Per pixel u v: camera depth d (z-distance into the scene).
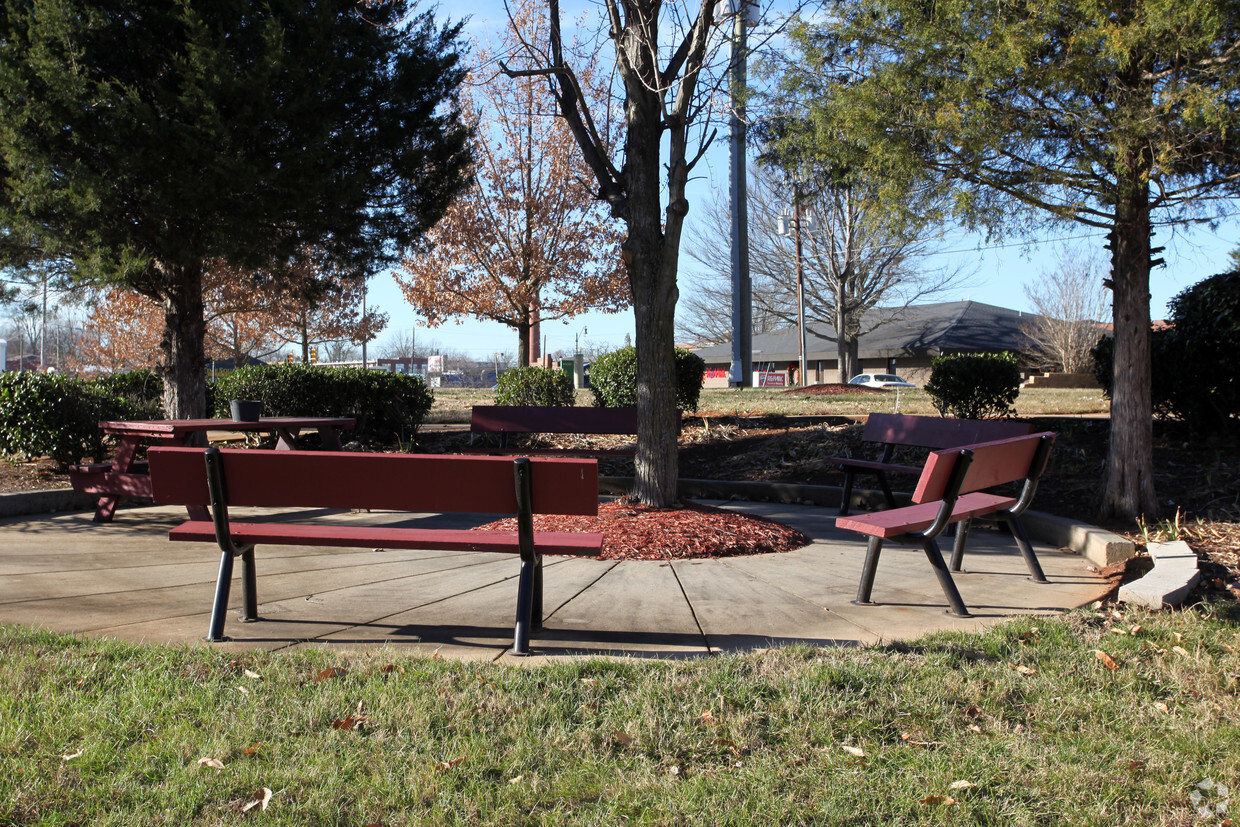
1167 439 8.93
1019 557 6.30
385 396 12.73
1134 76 6.02
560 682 3.49
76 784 2.67
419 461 4.15
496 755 2.92
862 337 50.59
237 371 12.72
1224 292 8.06
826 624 4.49
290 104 9.07
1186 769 2.89
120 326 26.09
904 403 18.97
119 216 9.07
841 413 16.19
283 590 5.24
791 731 3.12
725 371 55.12
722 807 2.63
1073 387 31.23
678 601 4.95
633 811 2.62
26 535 6.89
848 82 6.84
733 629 4.39
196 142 8.51
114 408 9.95
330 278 12.16
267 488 4.32
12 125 8.45
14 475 9.12
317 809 2.57
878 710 3.28
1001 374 10.91
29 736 2.95
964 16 6.00
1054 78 5.70
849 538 7.08
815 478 9.83
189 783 2.70
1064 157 6.36
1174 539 6.00
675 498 7.37
